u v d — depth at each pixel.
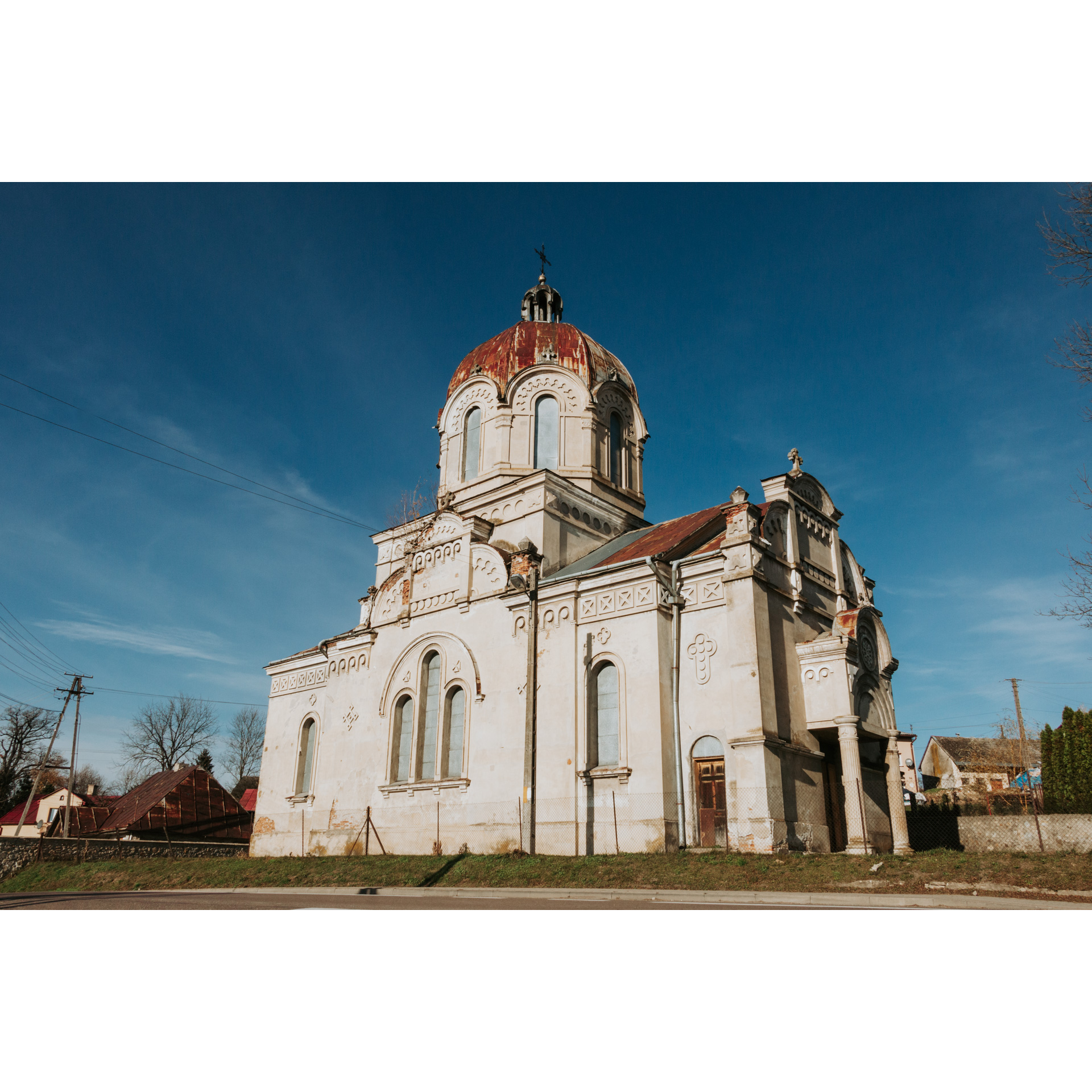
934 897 15.06
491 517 34.28
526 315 43.25
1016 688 68.38
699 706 24.70
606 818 24.78
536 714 27.53
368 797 32.94
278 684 41.94
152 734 94.69
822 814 24.64
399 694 33.12
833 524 30.61
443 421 39.91
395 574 35.09
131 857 39.84
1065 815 25.81
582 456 36.31
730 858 20.69
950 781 87.56
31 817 75.81
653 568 25.77
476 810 28.33
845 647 25.00
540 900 18.17
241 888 26.20
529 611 28.48
